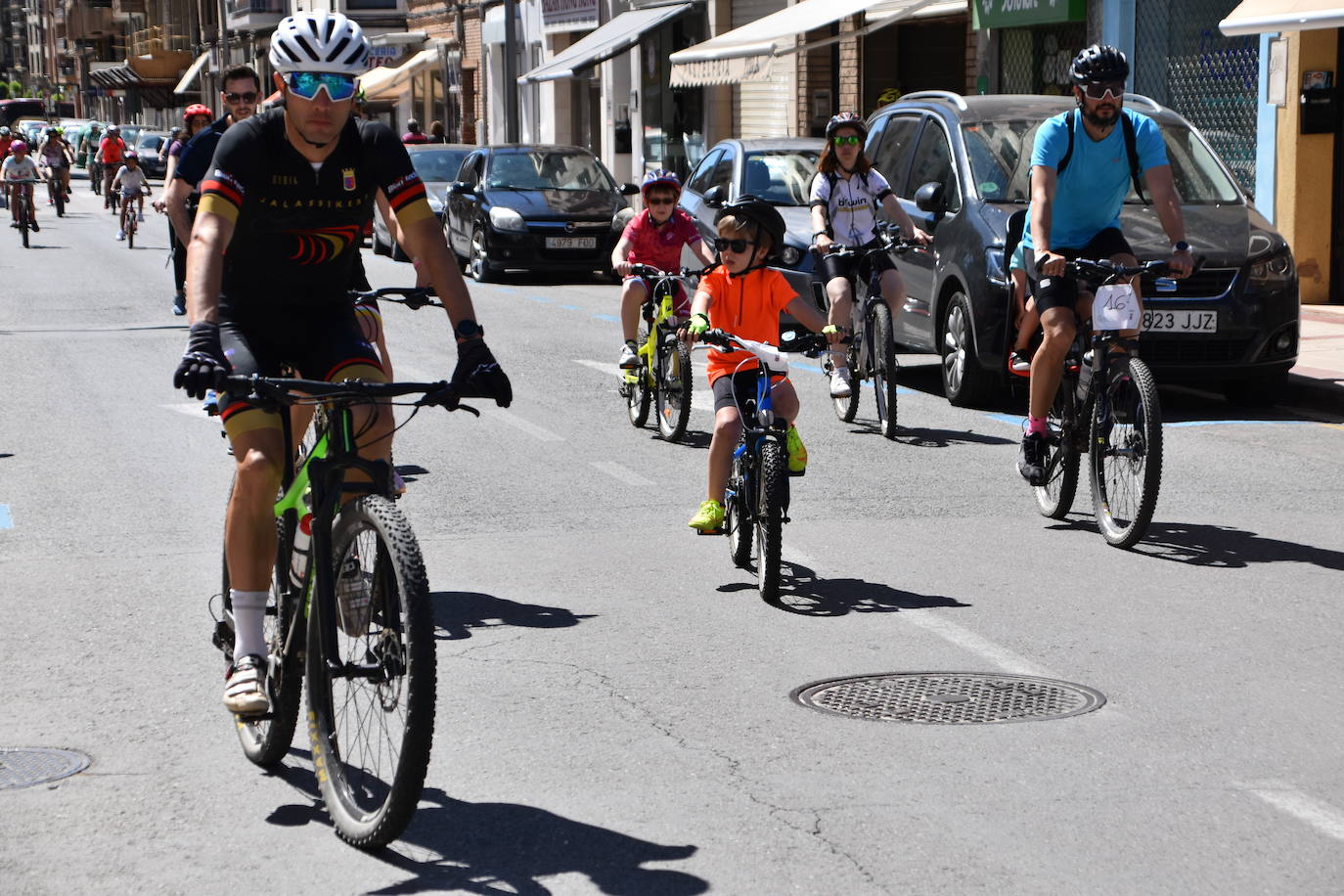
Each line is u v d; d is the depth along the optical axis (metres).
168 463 12.39
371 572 5.38
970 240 14.98
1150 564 9.24
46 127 98.50
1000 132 15.94
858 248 13.61
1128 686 7.10
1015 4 27.19
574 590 8.76
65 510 10.77
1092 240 10.22
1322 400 14.98
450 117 59.75
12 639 7.92
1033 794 5.85
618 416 14.65
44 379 16.73
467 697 6.98
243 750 6.39
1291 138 21.91
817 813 5.70
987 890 5.07
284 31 5.73
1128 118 9.84
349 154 5.91
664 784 5.98
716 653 7.61
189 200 11.11
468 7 56.97
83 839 5.54
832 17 28.98
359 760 5.52
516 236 28.58
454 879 5.21
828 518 10.48
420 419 14.41
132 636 7.97
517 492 11.31
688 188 22.09
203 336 5.48
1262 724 6.60
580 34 48.19
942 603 8.47
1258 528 10.13
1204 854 5.33
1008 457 12.60
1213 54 23.91
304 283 6.16
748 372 9.14
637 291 13.56
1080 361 10.05
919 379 17.28
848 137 13.56
